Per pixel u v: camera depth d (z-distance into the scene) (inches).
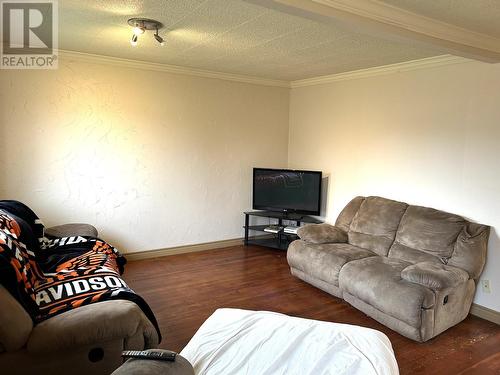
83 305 82.7
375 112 164.4
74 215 160.1
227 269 167.6
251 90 199.5
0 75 140.3
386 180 161.2
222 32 115.1
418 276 110.4
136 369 50.7
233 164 199.5
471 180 130.6
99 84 158.7
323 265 138.4
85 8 97.2
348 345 70.7
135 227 175.0
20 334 67.8
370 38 116.7
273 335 73.6
